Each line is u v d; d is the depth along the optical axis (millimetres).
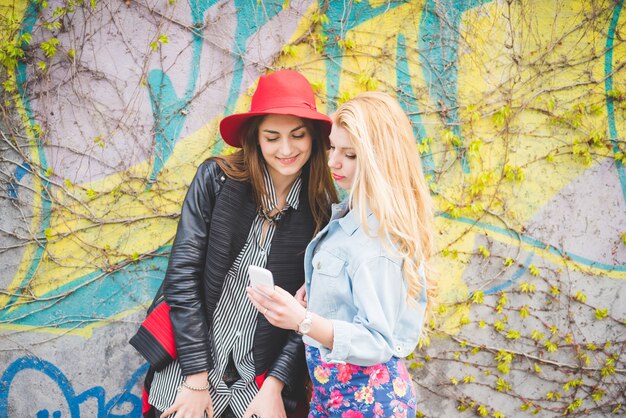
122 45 2549
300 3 2598
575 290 2801
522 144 2730
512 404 2836
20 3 2475
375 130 1662
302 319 1563
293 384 2023
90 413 2641
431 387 2805
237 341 2066
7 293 2578
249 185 2018
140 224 2619
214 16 2574
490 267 2771
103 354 2633
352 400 1711
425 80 2682
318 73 2637
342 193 2715
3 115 2523
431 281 1918
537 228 2764
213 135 2611
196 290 1969
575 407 2846
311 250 1884
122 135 2582
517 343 2814
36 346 2604
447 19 2664
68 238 2596
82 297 2613
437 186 2719
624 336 2834
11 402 2611
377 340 1607
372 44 2650
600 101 2736
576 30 2703
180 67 2580
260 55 2602
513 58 2697
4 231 2566
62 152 2564
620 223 2781
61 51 2523
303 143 1951
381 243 1655
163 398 1996
